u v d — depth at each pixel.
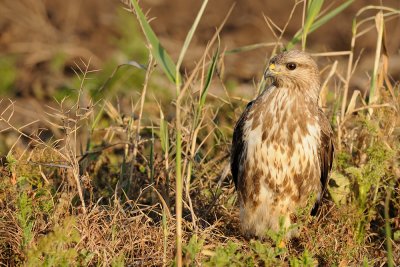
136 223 14.06
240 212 15.25
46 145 14.91
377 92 16.83
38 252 12.18
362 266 14.09
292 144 14.38
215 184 16.48
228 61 26.52
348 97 22.70
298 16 29.20
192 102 16.41
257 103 14.69
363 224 14.93
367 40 27.67
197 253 13.28
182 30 28.64
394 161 15.71
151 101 21.84
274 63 14.54
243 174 14.87
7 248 13.43
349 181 15.45
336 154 15.98
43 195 14.51
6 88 24.89
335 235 14.39
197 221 14.80
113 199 15.52
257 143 14.51
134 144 16.09
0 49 26.98
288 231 14.05
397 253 14.66
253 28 28.77
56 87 24.67
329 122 15.36
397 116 16.17
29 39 27.52
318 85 14.80
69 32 28.05
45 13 28.69
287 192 14.65
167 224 14.35
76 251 12.77
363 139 16.19
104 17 29.16
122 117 18.19
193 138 15.46
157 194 15.22
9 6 28.72
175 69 12.42
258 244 13.05
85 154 16.28
